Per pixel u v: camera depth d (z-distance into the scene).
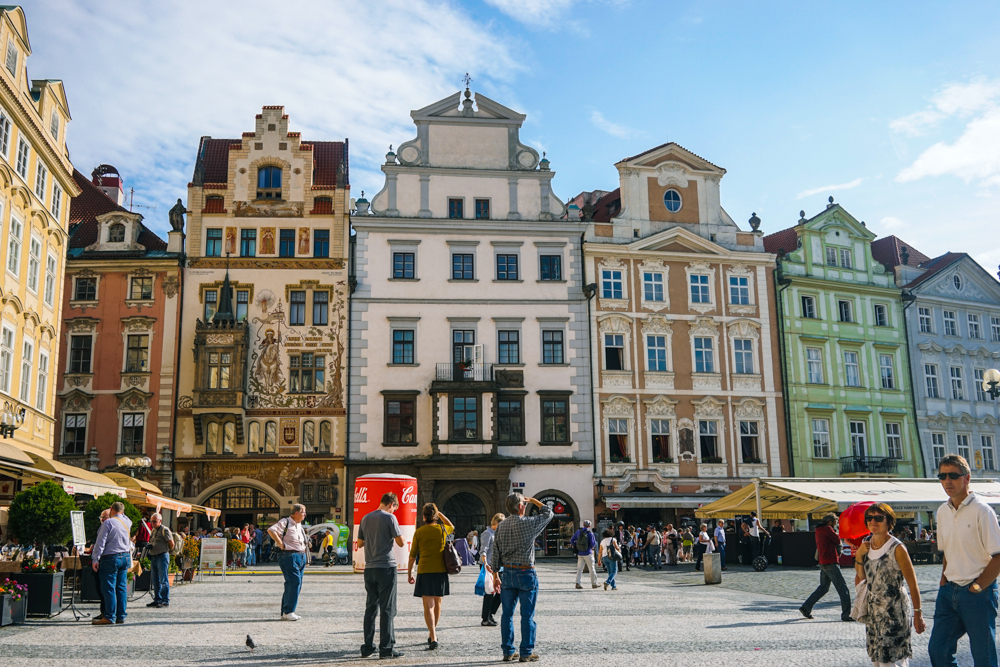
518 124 53.03
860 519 13.93
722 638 13.37
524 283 51.00
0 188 28.47
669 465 50.44
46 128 33.47
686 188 54.59
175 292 48.19
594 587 25.05
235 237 49.25
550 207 52.34
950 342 58.66
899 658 8.79
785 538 36.81
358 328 49.06
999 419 58.91
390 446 47.88
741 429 52.09
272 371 48.06
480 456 47.44
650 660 11.22
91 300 48.06
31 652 11.84
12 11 28.81
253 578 29.55
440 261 50.62
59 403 46.84
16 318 30.61
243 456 46.81
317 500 46.94
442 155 52.12
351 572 34.50
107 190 57.28
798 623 15.54
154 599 18.41
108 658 11.33
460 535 47.78
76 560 17.20
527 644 11.13
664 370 51.56
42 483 19.75
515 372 49.66
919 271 59.31
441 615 17.12
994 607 8.47
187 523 45.97
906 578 8.93
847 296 56.44
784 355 53.59
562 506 48.75
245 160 50.09
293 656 11.56
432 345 49.53
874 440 54.84
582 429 49.59
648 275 52.56
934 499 35.22
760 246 54.97
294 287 49.09
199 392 46.31
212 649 12.12
